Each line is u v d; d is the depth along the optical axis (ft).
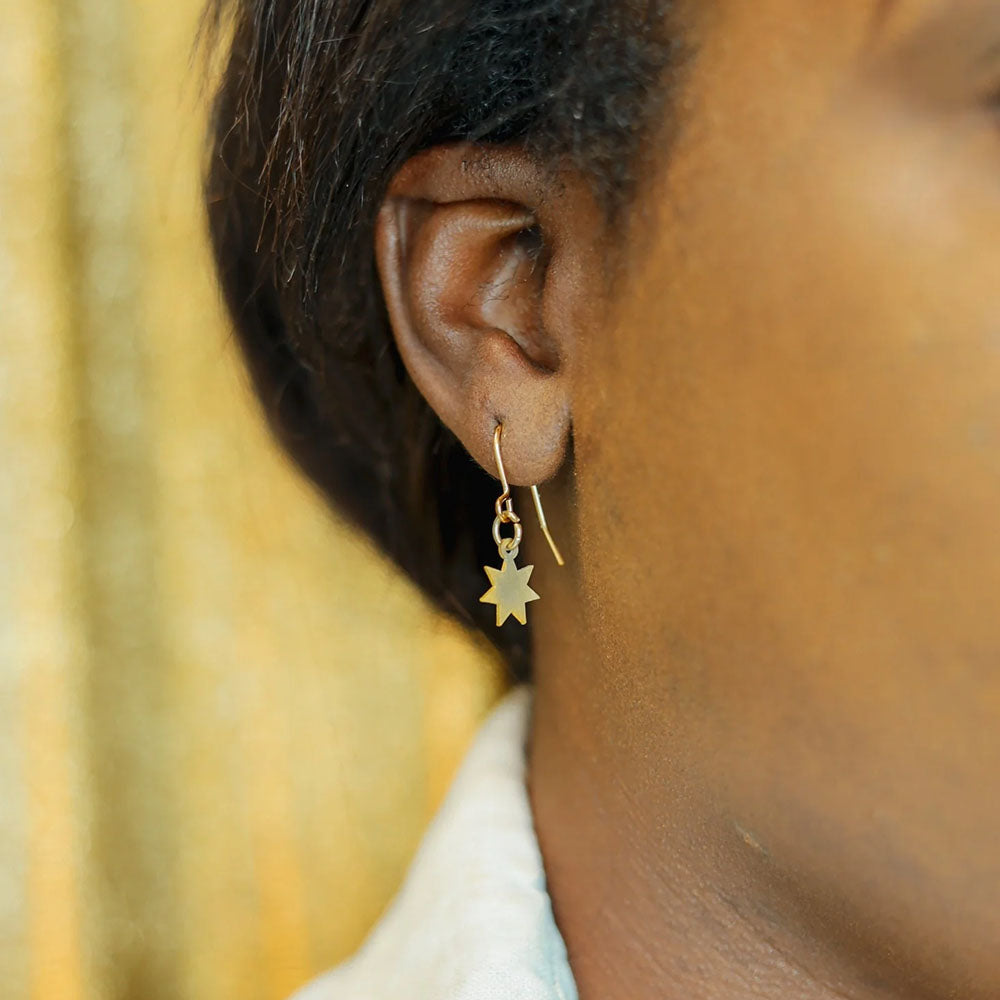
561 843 2.55
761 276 1.95
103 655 5.89
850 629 1.94
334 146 2.43
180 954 6.05
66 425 5.70
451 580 3.24
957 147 1.81
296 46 2.49
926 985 2.10
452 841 2.61
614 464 2.19
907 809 1.96
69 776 5.81
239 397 4.58
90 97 5.56
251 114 2.75
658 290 2.08
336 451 3.24
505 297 2.37
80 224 5.61
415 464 3.05
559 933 2.51
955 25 1.77
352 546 4.45
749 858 2.19
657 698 2.19
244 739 6.05
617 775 2.40
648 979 2.39
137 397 5.77
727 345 1.99
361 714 6.09
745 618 2.03
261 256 2.89
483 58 2.22
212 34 3.15
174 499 5.85
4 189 5.51
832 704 1.97
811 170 1.90
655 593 2.14
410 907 2.65
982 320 1.80
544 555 2.52
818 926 2.19
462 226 2.36
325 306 2.69
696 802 2.20
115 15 5.53
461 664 6.11
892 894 2.02
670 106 2.05
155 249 5.65
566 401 2.29
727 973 2.30
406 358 2.47
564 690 2.52
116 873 5.97
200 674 5.98
